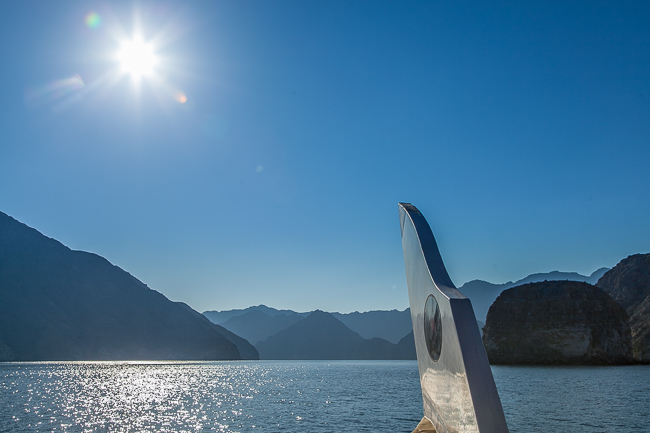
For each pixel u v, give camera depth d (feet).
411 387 190.49
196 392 163.53
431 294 40.47
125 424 85.10
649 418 76.95
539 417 78.33
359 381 241.55
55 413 100.17
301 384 214.48
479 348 30.35
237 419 90.58
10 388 167.53
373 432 74.18
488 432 27.73
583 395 117.08
